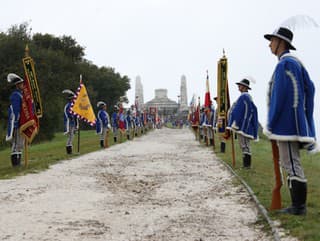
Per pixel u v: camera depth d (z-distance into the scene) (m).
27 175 12.78
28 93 14.22
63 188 10.62
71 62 61.38
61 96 46.50
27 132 14.30
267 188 9.84
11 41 43.75
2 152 25.05
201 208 8.36
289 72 6.95
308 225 6.46
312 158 18.94
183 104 108.25
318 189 9.58
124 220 7.48
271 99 7.14
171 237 6.47
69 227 7.02
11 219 7.53
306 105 7.11
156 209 8.32
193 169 14.14
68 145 19.73
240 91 13.54
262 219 7.26
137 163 16.05
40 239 6.38
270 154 19.56
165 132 54.22
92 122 20.06
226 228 6.91
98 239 6.38
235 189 10.23
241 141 13.71
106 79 78.62
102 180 11.93
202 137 32.22
